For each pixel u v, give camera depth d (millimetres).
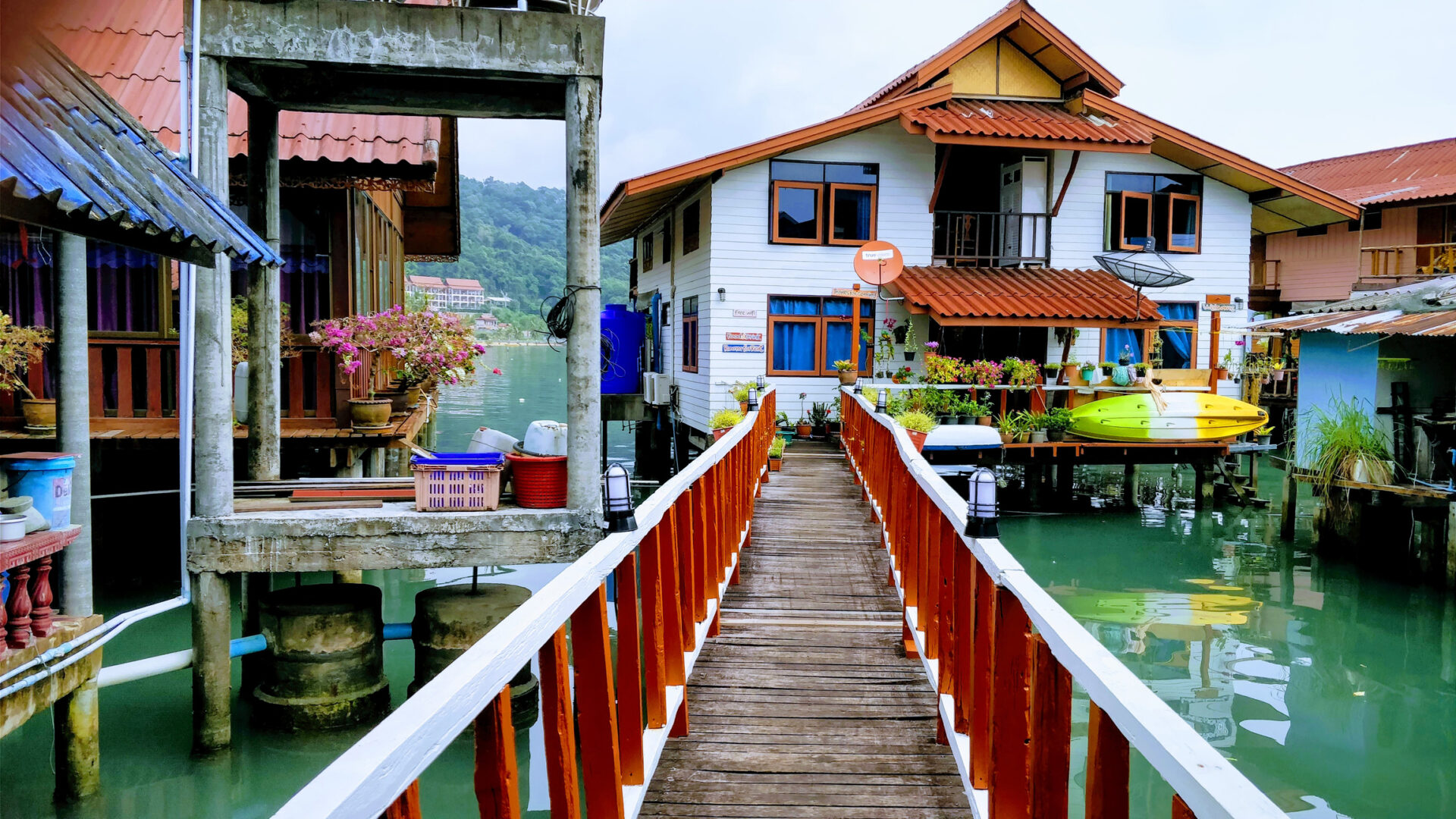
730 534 6727
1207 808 1234
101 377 9203
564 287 6605
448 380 9156
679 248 20484
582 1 6508
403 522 6426
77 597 5660
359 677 6867
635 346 23594
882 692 4723
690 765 3877
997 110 17953
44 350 9008
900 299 17531
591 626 2633
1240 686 8469
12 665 4723
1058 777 2117
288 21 6176
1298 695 8273
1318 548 13805
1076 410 16484
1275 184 18094
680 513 4559
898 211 17859
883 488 8414
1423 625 10359
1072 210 18609
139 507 10156
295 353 9133
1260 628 10211
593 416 6633
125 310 9539
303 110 7473
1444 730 7492
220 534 6293
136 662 6113
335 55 6219
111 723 6867
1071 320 16016
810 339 17641
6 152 3906
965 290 16750
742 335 17406
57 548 4988
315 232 10172
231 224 5469
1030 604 2174
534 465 6734
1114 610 10812
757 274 17406
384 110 7445
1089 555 13492
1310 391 14953
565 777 2186
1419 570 12477
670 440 23344
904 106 17078
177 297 9578
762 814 3467
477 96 7438
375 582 11055
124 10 10469
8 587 4805
